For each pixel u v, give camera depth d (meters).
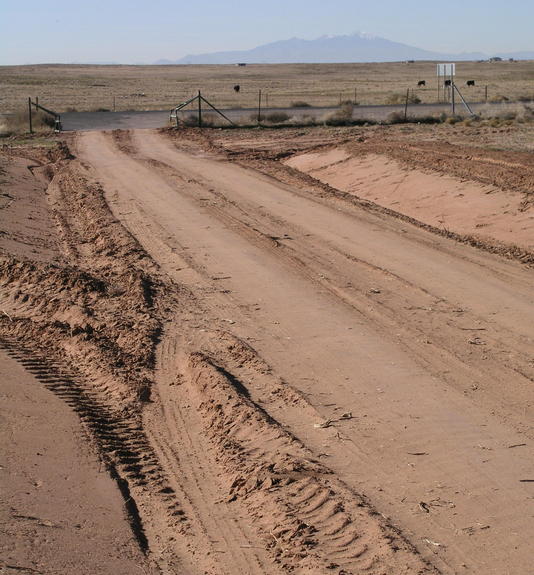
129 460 10.24
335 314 16.03
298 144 46.75
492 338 14.52
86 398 12.21
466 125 53.25
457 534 8.24
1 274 19.19
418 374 12.82
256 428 10.85
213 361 13.46
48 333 15.28
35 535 7.77
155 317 15.98
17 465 9.42
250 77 169.38
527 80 132.12
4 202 27.05
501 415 11.26
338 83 136.62
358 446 10.34
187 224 25.19
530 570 7.59
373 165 34.53
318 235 23.45
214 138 51.12
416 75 170.38
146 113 71.44
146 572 7.57
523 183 26.61
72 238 23.91
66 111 74.62
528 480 9.40
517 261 20.28
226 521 8.72
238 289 18.02
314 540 8.12
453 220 25.27
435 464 9.81
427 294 17.30
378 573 7.48
